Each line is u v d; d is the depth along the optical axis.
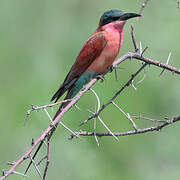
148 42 13.19
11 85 13.18
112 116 11.52
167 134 11.98
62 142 11.55
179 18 13.43
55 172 11.33
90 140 11.60
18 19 14.50
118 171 11.38
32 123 11.74
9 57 13.84
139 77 12.38
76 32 14.42
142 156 11.60
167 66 7.93
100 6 14.63
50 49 14.12
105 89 11.87
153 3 13.70
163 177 11.44
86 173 11.27
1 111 11.93
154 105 12.18
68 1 14.80
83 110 11.64
